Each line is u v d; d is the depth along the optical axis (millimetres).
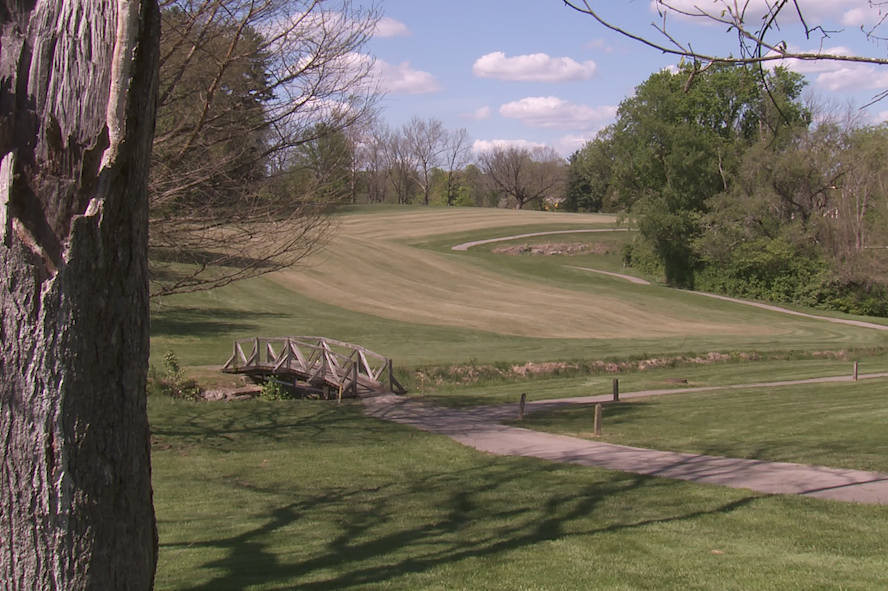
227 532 8828
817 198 56125
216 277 14852
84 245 2789
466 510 9930
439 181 140500
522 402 19406
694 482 11250
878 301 55375
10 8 2811
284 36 11828
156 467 13789
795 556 7125
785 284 58938
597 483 11445
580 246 80500
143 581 3064
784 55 3936
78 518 2828
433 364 28188
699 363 32594
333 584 6344
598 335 40781
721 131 59719
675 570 6648
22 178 2746
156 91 2975
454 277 58469
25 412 2771
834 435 15633
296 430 17891
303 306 43562
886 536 7930
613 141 65062
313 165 13070
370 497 11055
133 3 2756
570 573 6586
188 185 11891
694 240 63281
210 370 25734
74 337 2791
